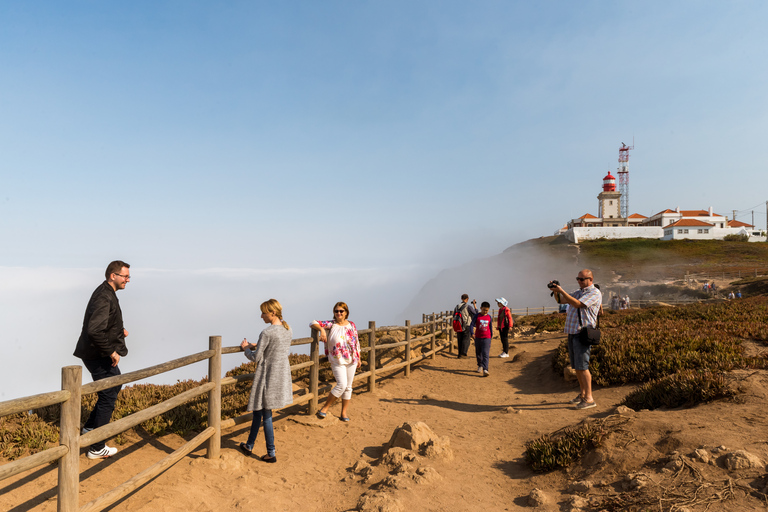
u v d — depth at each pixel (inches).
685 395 234.7
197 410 236.2
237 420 210.1
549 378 395.9
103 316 170.4
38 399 104.3
